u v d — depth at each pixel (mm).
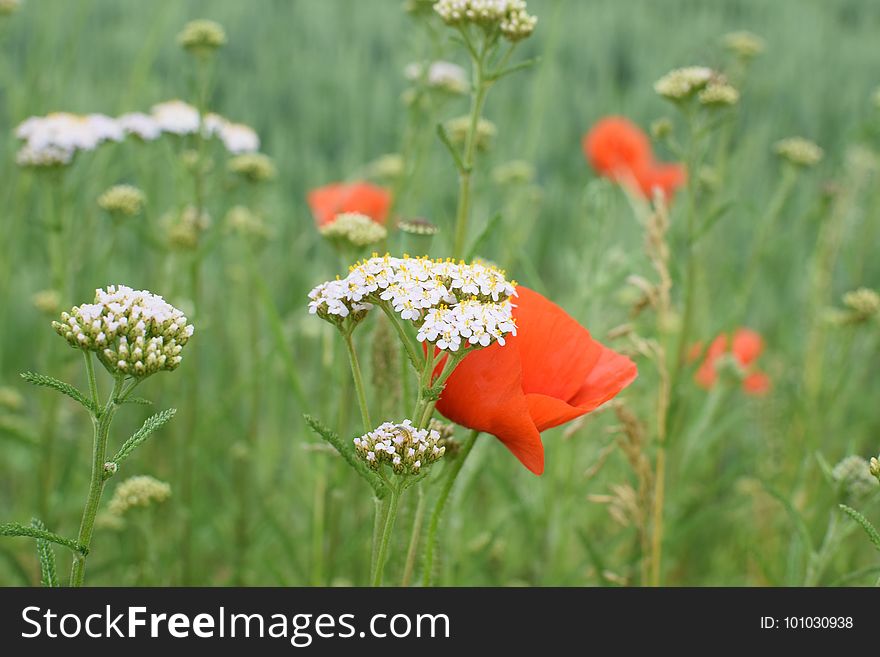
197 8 2400
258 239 1094
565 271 1672
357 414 927
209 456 1035
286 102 2162
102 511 1018
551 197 1979
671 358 1035
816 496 1006
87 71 1803
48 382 642
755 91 1996
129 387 652
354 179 1439
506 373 686
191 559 986
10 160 1192
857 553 1112
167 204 1324
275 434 1182
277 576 908
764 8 2957
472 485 883
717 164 1106
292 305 1270
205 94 957
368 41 2506
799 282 1549
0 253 1159
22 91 1247
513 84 2209
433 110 997
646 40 2682
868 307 1016
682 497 1093
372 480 686
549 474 1006
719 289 1348
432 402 685
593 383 725
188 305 1030
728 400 1259
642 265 1094
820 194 1210
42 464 982
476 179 1110
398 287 677
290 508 1190
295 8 2562
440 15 786
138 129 967
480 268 687
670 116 2271
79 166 1001
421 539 776
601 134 1337
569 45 2660
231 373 1200
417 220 789
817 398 1134
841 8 3273
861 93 2459
